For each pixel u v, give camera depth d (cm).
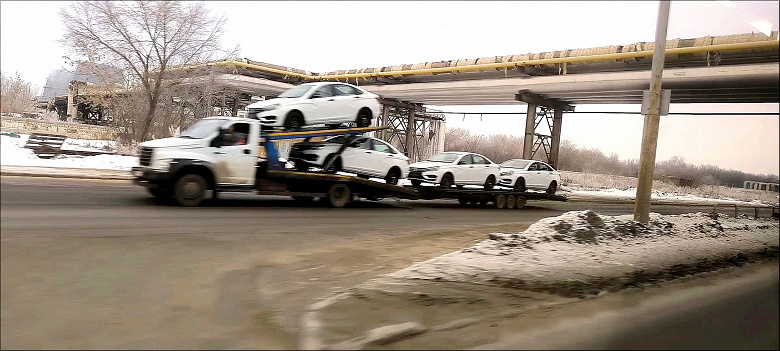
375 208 1428
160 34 1345
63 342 386
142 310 458
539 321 489
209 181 1090
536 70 3098
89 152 1384
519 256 730
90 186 1145
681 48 2006
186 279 554
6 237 614
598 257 756
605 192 2669
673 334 437
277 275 608
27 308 434
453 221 1262
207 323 444
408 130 4112
